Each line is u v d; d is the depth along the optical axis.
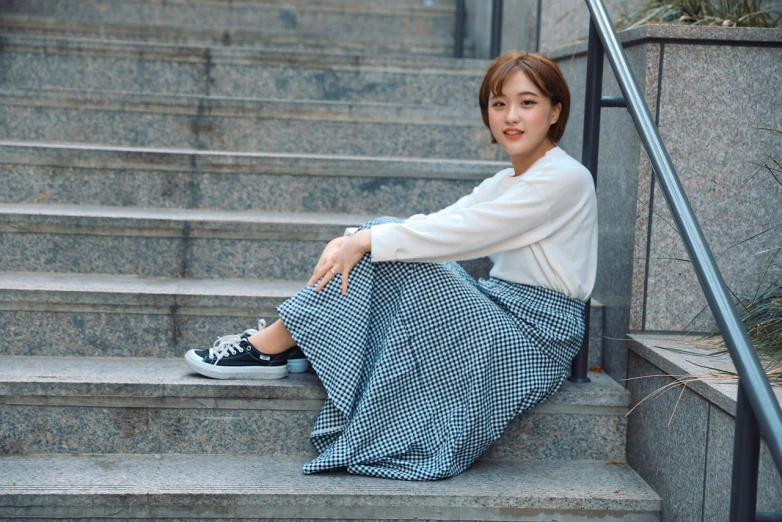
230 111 3.02
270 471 1.95
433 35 4.26
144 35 3.93
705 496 1.69
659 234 2.13
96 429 2.03
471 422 1.94
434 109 3.09
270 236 2.52
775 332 1.91
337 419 1.98
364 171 2.77
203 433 2.05
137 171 2.72
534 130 2.00
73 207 2.66
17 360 2.20
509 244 1.99
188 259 2.52
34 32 3.86
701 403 1.72
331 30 4.23
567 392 2.09
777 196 2.15
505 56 2.04
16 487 1.82
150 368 2.16
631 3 2.80
